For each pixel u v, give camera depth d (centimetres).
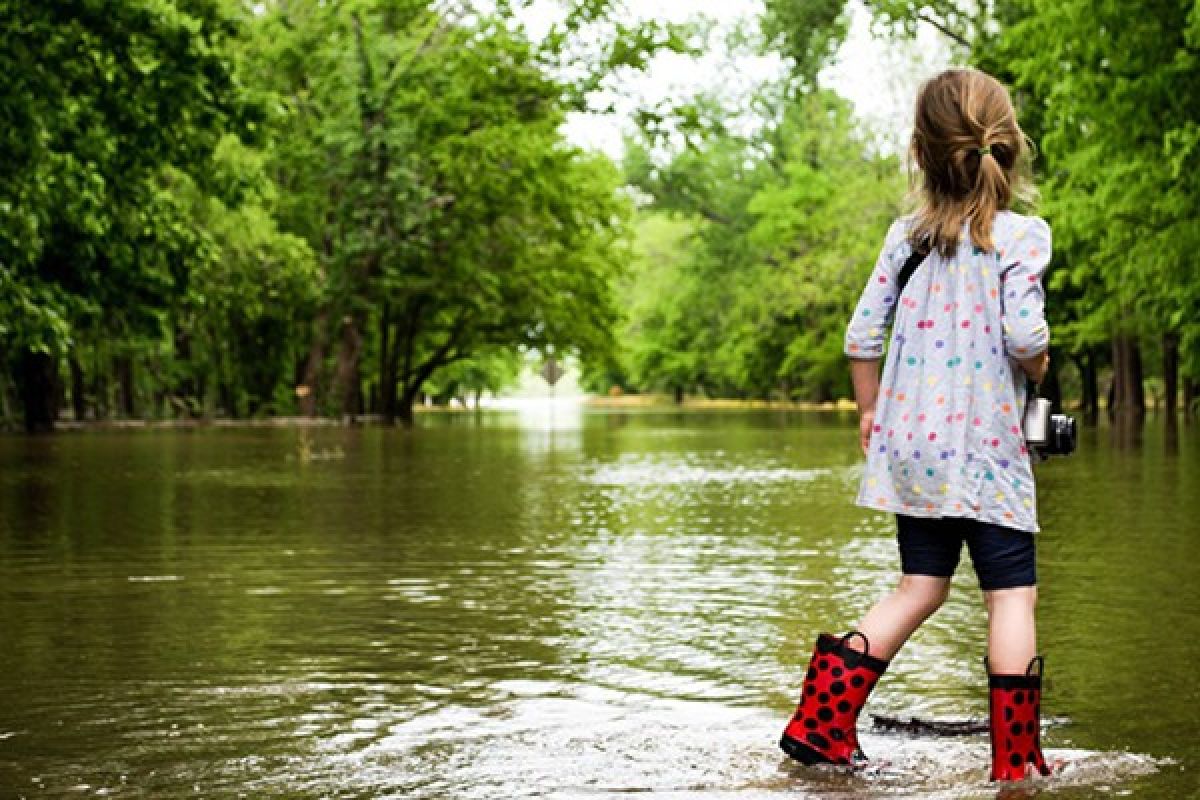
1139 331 5203
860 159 8150
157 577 1007
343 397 5916
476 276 6025
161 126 2672
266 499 1722
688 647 725
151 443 3459
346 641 745
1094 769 479
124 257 2962
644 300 12069
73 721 559
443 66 5625
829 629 781
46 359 4347
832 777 471
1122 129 3000
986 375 505
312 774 476
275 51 5666
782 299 8681
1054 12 3055
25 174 2389
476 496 1778
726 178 9750
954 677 645
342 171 5597
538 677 646
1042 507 1555
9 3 2398
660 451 3125
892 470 514
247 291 5394
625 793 450
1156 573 1009
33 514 1512
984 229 509
